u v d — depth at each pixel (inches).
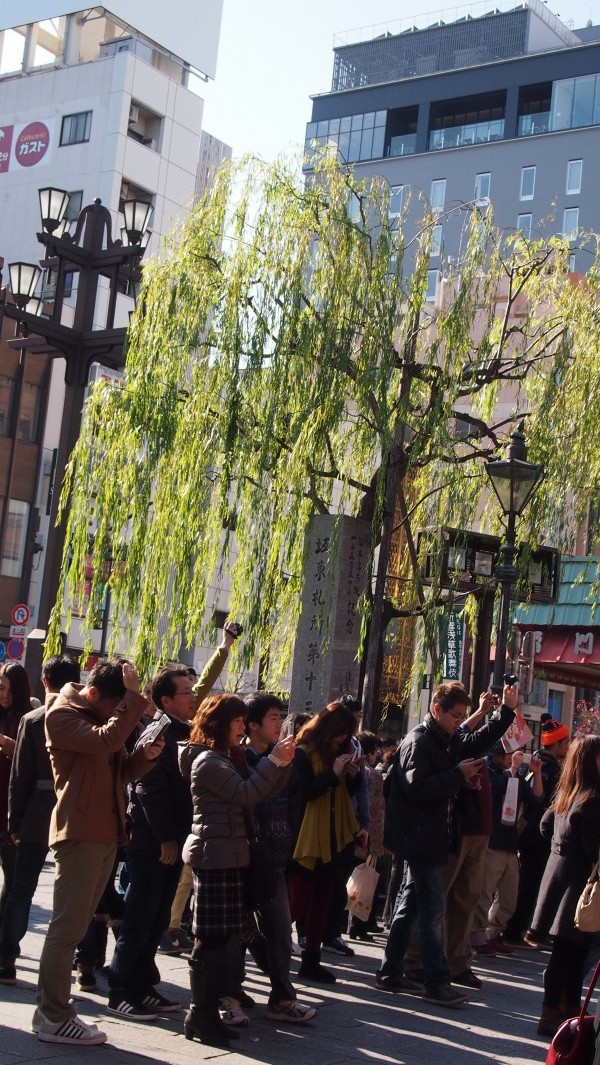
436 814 337.4
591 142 2561.5
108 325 657.6
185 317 631.2
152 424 624.1
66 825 251.9
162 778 282.2
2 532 1435.8
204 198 663.8
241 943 286.2
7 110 1952.5
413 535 720.3
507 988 379.6
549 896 308.0
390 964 347.6
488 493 746.8
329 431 618.5
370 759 434.3
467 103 2765.7
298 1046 271.9
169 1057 246.5
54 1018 249.1
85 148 1871.3
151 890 281.4
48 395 1497.3
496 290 681.6
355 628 622.8
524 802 481.4
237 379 613.0
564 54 2618.1
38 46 1979.6
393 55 2938.0
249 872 265.7
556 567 660.1
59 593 656.4
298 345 603.5
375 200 650.2
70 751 253.8
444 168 2714.1
